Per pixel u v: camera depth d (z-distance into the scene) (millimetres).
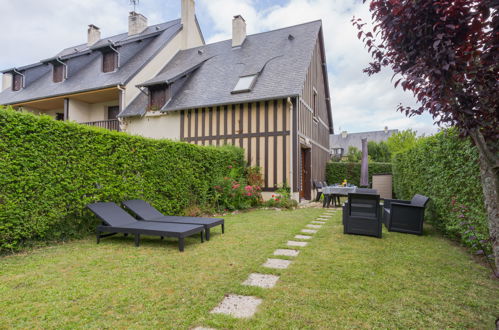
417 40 1843
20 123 3705
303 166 11688
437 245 4188
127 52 13328
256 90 9797
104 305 2209
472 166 3703
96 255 3594
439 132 4773
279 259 3479
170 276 2844
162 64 13352
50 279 2744
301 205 9672
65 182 4258
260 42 12703
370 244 4215
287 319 2018
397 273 2959
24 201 3754
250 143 9773
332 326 1938
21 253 3658
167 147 6309
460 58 1652
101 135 4840
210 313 2098
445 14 1648
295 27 12797
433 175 5375
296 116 9234
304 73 9719
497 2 1502
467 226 3754
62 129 4230
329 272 2973
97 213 4262
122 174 5270
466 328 1946
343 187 8867
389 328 1929
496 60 1643
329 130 17281
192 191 7160
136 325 1925
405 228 5152
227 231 5160
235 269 3061
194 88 11336
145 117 11609
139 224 4371
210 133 10383
